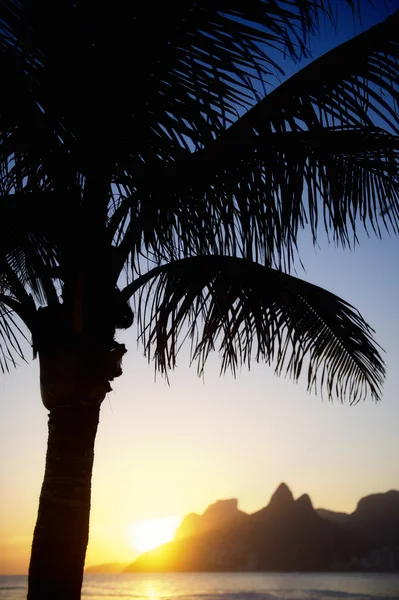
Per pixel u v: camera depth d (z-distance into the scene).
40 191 3.54
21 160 3.31
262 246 3.24
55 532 3.13
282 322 3.75
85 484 3.23
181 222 3.38
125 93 2.81
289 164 3.14
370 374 4.34
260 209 3.20
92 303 3.33
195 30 2.67
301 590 103.94
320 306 3.85
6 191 3.30
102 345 3.32
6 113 2.82
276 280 3.58
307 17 2.60
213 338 3.58
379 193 3.28
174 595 87.88
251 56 2.65
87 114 2.88
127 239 3.44
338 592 93.25
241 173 3.20
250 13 2.61
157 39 2.67
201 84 2.75
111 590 113.38
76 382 3.26
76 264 3.37
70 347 3.29
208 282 3.42
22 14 2.52
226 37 2.65
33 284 4.61
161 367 3.43
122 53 2.69
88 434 3.27
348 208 3.20
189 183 3.24
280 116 3.11
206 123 2.81
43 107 2.80
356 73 3.03
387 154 3.09
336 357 4.32
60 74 2.71
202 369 3.60
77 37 2.60
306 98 3.07
